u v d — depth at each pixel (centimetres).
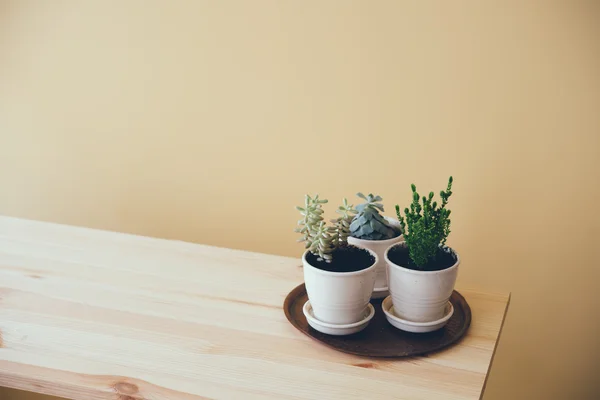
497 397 214
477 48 186
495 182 194
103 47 217
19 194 241
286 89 204
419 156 199
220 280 152
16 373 119
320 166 208
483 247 201
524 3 179
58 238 171
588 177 186
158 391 115
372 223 139
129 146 224
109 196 232
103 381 117
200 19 206
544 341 204
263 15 200
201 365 122
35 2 219
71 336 130
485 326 136
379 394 114
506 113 188
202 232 227
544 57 181
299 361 123
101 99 222
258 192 216
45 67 224
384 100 197
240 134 212
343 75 199
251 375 119
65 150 231
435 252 130
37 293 145
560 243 193
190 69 211
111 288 148
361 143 202
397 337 131
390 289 133
